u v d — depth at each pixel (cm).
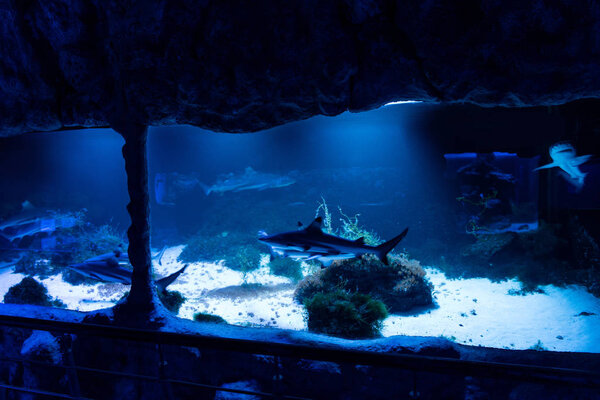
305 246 377
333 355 224
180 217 2130
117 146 2248
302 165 1997
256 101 443
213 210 1839
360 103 418
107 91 523
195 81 450
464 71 368
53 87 548
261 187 1722
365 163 1792
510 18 339
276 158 2066
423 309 855
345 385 468
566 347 643
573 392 387
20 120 570
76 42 516
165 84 468
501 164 1347
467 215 1341
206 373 515
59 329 270
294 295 920
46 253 1430
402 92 408
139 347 537
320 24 400
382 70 401
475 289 1002
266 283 1105
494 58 356
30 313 607
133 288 561
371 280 865
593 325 720
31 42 532
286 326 759
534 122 1194
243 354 502
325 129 1870
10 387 314
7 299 923
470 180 1339
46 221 1540
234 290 1029
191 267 1354
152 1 441
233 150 2153
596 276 958
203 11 427
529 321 764
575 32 327
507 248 1162
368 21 392
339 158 1884
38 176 2084
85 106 538
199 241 1552
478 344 666
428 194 1494
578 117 992
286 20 407
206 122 480
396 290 845
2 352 617
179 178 2127
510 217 1270
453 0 356
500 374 206
